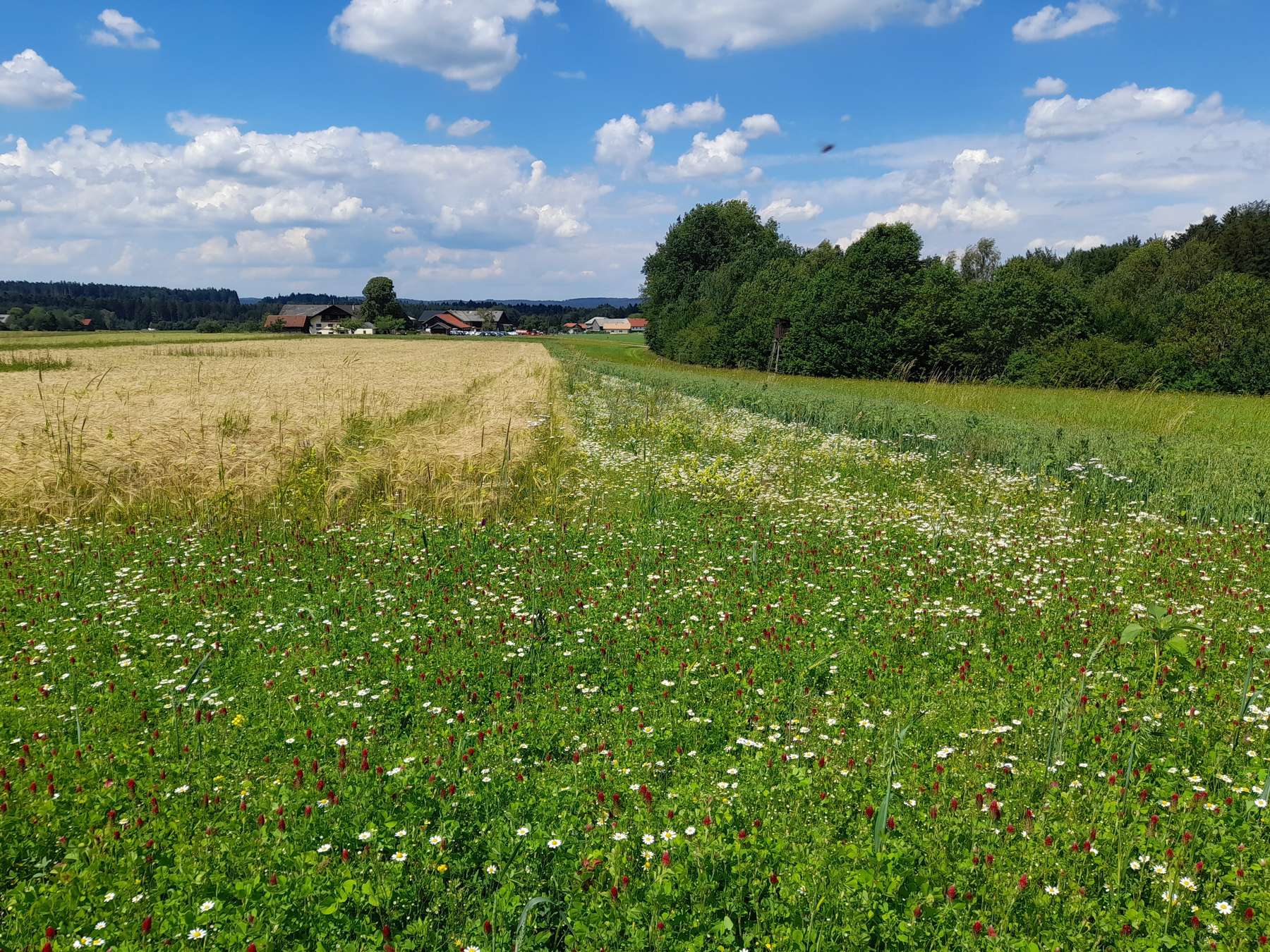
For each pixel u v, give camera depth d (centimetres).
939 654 698
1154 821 414
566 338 14838
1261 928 344
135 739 542
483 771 487
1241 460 1509
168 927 346
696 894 364
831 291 5706
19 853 410
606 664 686
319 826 419
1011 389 3866
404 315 18450
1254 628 709
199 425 1622
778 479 1554
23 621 780
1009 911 360
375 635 731
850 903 350
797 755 507
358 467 1359
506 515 1291
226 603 845
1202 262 6619
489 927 345
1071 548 1059
